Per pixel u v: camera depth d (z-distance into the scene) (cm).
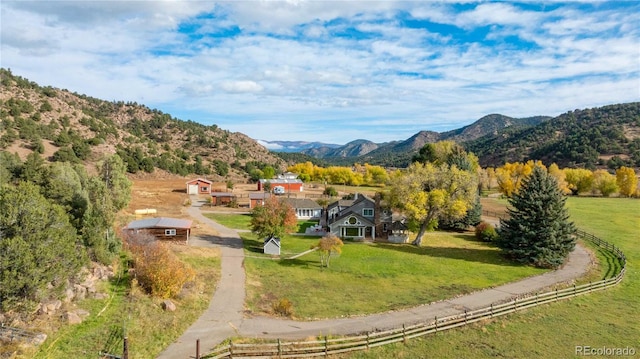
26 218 2209
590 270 4766
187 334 2608
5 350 1922
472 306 3469
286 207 5266
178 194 10431
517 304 3419
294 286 3812
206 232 6019
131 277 3139
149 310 2741
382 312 3256
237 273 4019
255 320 2919
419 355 2583
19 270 2120
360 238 6309
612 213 8694
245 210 8419
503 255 5459
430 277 4338
